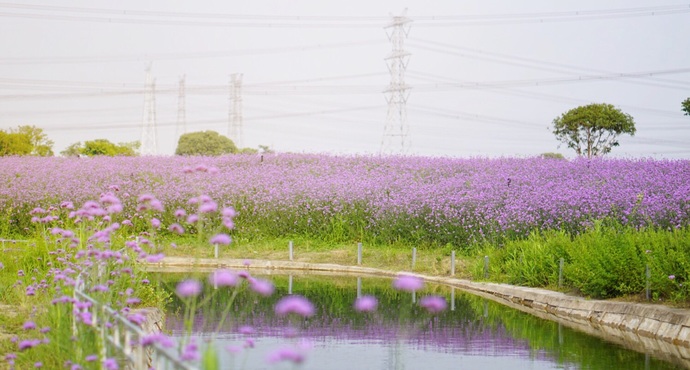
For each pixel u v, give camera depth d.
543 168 34.44
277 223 30.39
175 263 25.77
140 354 7.14
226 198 31.77
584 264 16.73
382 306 17.11
